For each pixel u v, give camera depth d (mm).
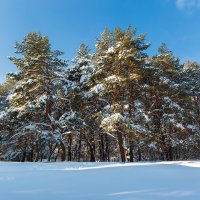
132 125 25516
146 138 26891
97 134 38031
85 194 6277
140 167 13406
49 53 31172
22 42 31734
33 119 32875
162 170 11844
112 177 9492
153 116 33406
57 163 20516
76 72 34594
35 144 34219
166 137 33688
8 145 32812
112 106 27547
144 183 7957
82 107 34250
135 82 29219
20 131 30078
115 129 26078
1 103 42812
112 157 51875
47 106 30594
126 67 28938
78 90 30953
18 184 8164
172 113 32594
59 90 31844
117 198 5777
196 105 42000
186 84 37562
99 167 14883
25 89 29625
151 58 33188
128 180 8680
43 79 29812
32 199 5875
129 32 29750
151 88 32375
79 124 30062
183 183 7875
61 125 29328
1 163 19625
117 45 27969
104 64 29016
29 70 30250
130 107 28969
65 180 8945
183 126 31781
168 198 5711
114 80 26188
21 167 16000
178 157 43750
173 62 37719
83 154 51062
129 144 30828
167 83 32125
